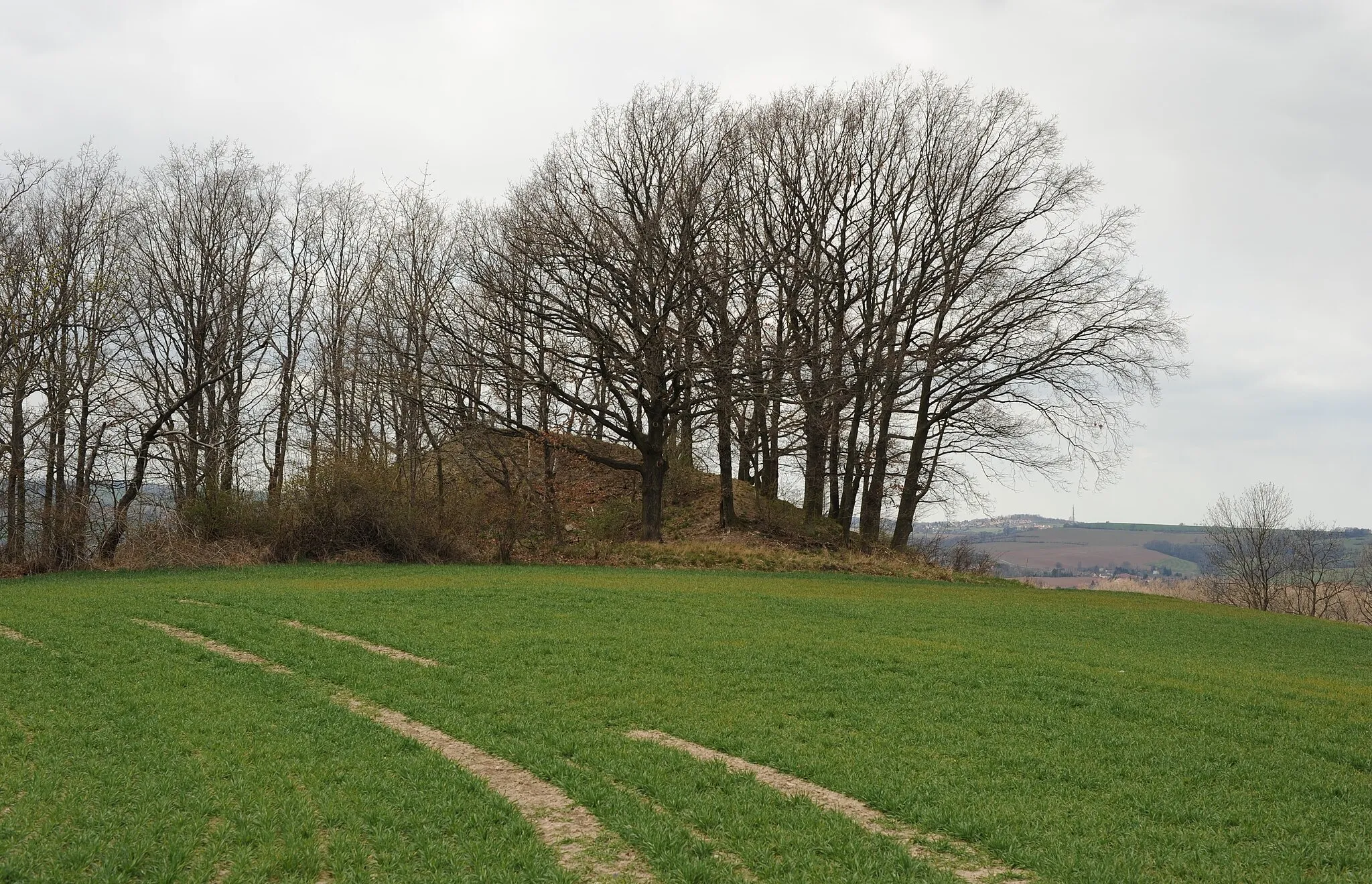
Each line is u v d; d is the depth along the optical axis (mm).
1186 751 11516
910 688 14742
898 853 8039
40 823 8531
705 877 7496
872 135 40688
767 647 17875
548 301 38969
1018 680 15461
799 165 40375
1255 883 7723
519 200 39781
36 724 11820
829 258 40969
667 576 32062
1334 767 11133
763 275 39312
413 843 8227
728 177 38906
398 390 38938
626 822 8625
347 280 44531
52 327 34125
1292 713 13867
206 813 8805
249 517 34688
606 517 44344
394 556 35688
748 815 8930
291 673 15109
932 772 10391
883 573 37500
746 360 37031
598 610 22328
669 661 16328
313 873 7590
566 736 11539
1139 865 7926
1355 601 51219
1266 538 50031
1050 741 11906
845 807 9422
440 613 21156
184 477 37406
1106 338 38375
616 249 38062
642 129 39594
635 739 11516
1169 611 28922
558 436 39594
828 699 13836
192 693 13508
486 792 9430
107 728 11680
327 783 9688
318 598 23047
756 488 45594
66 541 32625
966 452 43719
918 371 39750
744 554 37906
